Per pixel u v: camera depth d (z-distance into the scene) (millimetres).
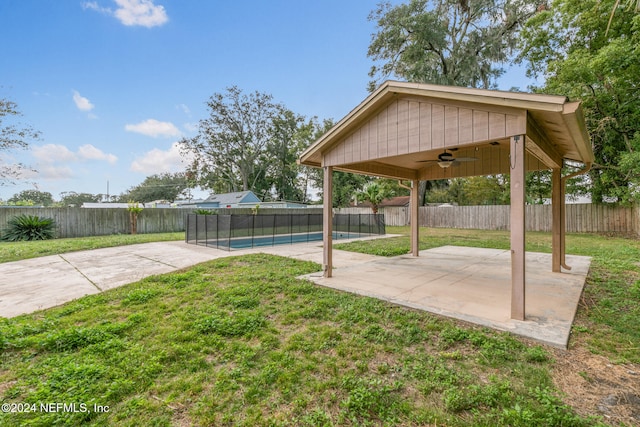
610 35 10984
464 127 3783
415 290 4656
